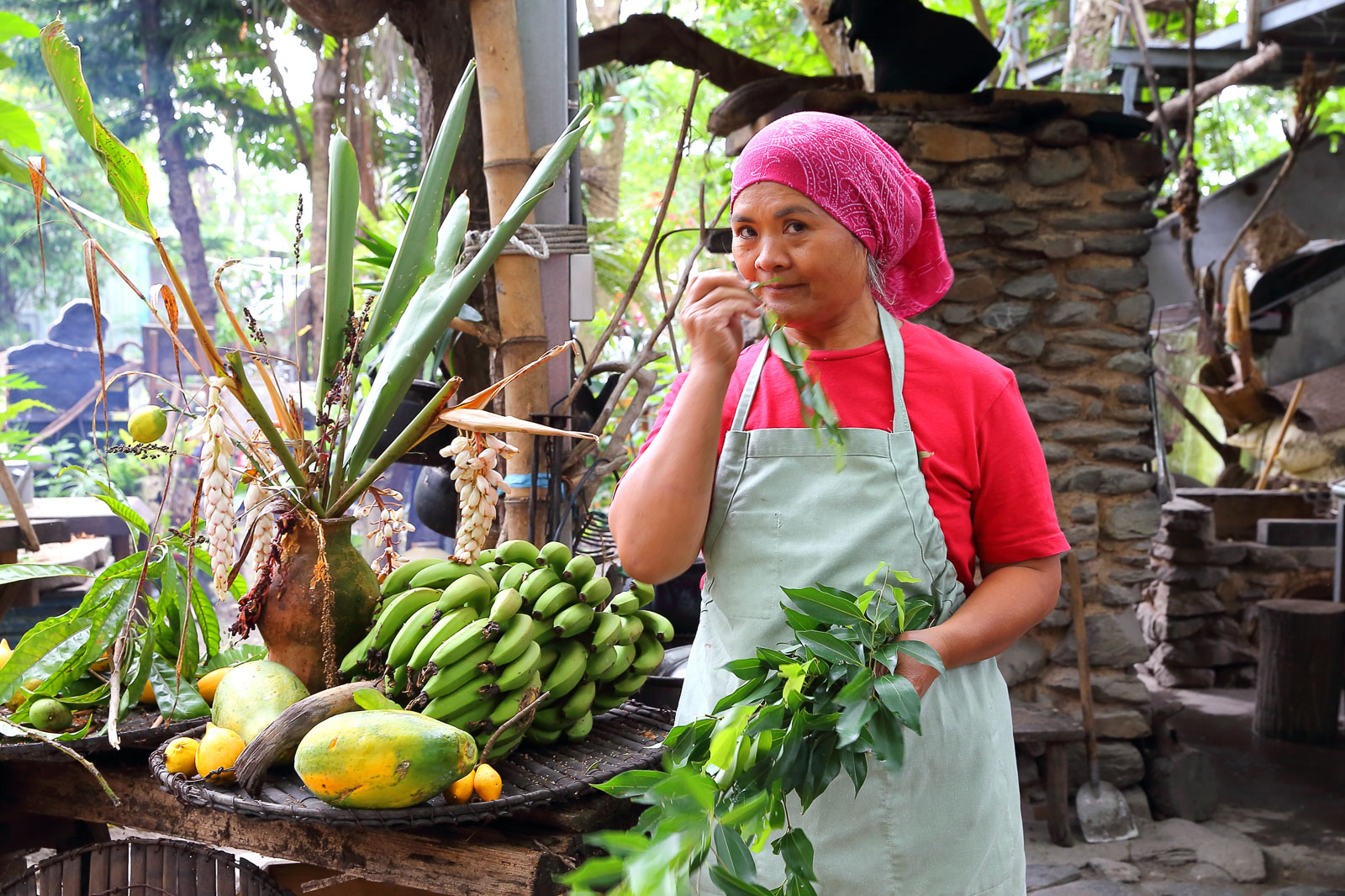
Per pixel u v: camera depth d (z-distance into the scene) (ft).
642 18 15.52
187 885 5.53
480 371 9.57
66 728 5.57
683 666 8.23
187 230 33.19
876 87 13.29
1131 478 12.96
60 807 5.76
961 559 4.43
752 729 3.69
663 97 30.71
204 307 33.09
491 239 5.96
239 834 5.16
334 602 5.44
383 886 5.42
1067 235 12.70
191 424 5.48
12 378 10.89
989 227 12.55
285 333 32.32
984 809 4.35
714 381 4.09
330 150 5.95
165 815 5.41
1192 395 30.27
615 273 21.86
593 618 5.26
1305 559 20.99
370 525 6.05
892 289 4.76
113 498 6.31
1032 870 11.27
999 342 12.82
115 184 4.90
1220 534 22.68
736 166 4.21
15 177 5.79
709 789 3.07
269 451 5.85
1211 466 29.68
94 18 31.65
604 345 8.36
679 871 2.88
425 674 4.76
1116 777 12.81
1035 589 4.38
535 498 8.11
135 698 5.77
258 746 4.51
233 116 33.58
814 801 4.25
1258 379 26.21
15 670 5.74
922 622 4.08
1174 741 13.65
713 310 4.07
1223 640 19.77
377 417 5.75
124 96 33.17
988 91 12.56
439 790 4.34
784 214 4.01
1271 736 16.63
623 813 5.13
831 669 3.89
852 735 3.51
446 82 9.52
